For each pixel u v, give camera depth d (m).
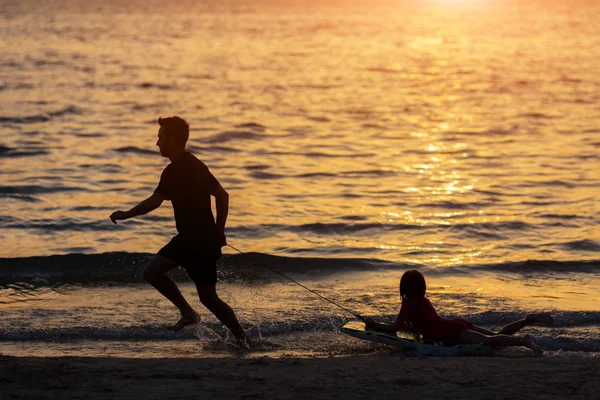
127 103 83.69
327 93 96.12
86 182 44.97
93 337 19.67
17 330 19.94
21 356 17.36
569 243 31.98
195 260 18.27
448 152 57.09
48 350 18.55
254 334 19.94
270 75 116.06
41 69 115.44
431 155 56.03
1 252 30.11
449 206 39.75
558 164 51.50
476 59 145.50
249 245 31.89
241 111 79.50
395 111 80.94
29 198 40.47
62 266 26.98
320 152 57.09
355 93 96.50
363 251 30.83
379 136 65.12
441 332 18.22
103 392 13.52
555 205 39.75
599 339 19.16
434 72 123.12
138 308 22.23
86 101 83.94
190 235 18.20
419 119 75.31
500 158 54.19
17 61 125.94
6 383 14.02
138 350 18.58
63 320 20.94
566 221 36.09
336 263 28.14
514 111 80.12
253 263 27.72
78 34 190.25
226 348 18.75
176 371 15.03
